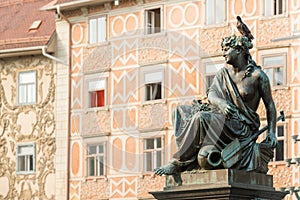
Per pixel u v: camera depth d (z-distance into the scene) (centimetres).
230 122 1109
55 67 4303
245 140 1116
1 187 4425
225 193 1070
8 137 4434
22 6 4556
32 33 4372
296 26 3656
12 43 4394
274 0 3709
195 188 1081
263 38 3716
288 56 3662
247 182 1100
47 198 4275
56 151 4266
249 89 1128
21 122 4409
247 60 1142
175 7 3634
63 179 4219
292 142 3600
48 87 4325
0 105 4469
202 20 3616
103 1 3978
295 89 3638
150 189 3569
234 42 1134
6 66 4456
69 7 4169
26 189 4356
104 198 3975
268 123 1158
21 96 4412
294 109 3631
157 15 3703
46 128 4322
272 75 3691
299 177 3522
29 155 4375
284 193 1143
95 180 4059
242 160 1108
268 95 1145
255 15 3731
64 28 4259
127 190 3812
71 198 4178
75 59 4228
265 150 1142
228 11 3669
